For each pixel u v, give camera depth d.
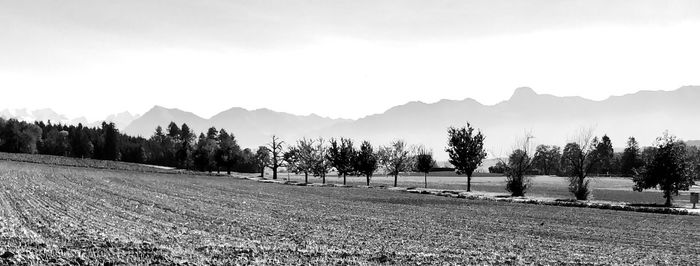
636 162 141.88
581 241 25.95
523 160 64.69
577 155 60.09
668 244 25.61
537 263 19.33
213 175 122.69
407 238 25.16
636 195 71.31
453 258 19.69
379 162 101.06
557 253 21.94
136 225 26.30
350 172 101.12
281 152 130.25
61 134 191.62
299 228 27.69
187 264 16.92
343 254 19.53
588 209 45.53
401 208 42.84
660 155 50.28
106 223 26.45
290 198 51.47
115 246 19.23
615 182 112.25
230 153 144.75
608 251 22.95
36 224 24.67
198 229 25.91
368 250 20.83
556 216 38.41
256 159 140.62
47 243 19.67
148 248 18.94
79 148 185.00
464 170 73.75
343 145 103.00
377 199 53.34
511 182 64.00
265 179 115.62
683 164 49.72
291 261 17.97
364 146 96.25
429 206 45.47
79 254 17.73
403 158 95.19
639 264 19.86
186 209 35.72
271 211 36.84
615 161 164.50
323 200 49.97
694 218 38.50
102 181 66.62
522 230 29.75
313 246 21.50
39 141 190.88
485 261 19.30
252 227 27.42
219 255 18.50
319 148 105.56
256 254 18.94
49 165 110.44
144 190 54.12
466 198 58.47
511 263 19.11
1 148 169.00
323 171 104.25
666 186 49.75
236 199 47.22
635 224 33.88
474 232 28.34
